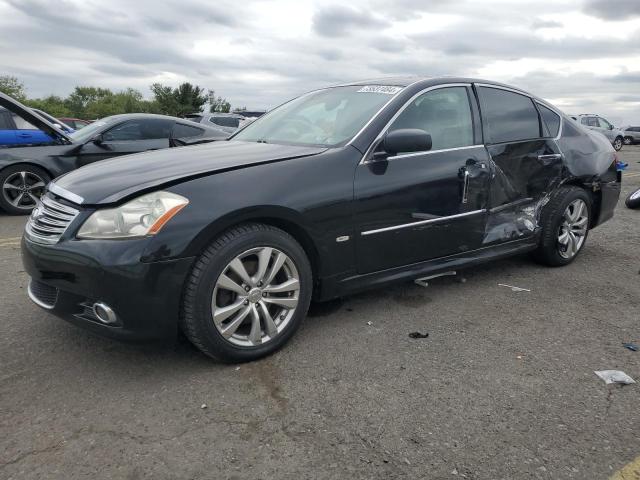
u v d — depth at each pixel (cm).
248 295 285
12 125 720
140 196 261
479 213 393
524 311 377
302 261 302
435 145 370
